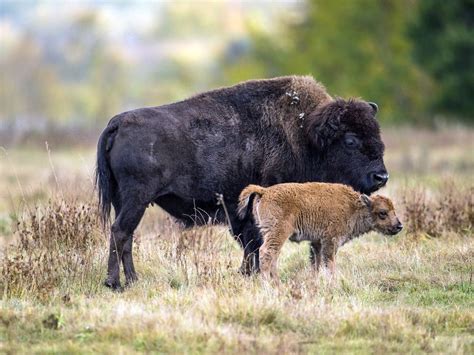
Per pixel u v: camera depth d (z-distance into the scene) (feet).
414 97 550.36
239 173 131.34
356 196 128.98
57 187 168.66
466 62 501.56
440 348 96.32
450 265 131.13
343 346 96.58
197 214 130.00
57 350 95.14
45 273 120.98
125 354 93.25
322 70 568.82
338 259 137.69
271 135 133.90
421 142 361.71
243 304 105.29
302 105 136.77
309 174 137.18
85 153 319.88
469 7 507.30
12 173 263.29
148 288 120.37
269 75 632.38
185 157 126.52
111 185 125.49
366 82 550.77
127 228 122.83
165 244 136.15
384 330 100.63
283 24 636.07
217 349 94.94
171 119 126.52
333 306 108.68
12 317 104.83
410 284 122.42
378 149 135.85
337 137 135.64
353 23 563.48
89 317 104.63
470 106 505.66
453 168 260.83
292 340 98.07
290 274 130.00
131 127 123.34
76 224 131.34
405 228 153.48
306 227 125.90
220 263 126.52
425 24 515.09
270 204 123.95
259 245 129.70
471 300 114.93
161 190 124.67
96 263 128.77
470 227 153.69
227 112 131.95
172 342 96.22
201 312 105.50
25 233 131.23
